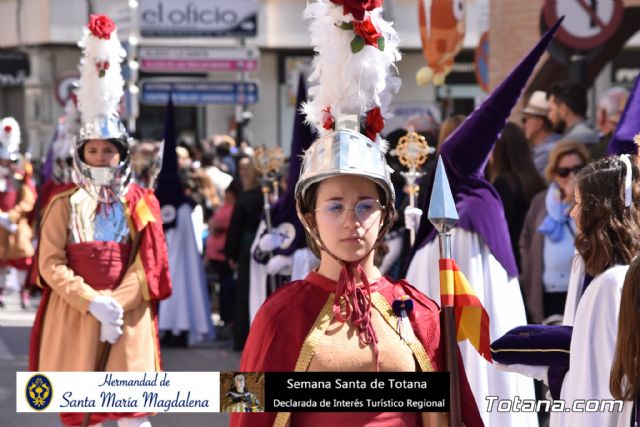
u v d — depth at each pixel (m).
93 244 7.61
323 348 3.99
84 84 7.79
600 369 5.03
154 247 7.75
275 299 4.13
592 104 17.84
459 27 12.70
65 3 29.52
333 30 4.24
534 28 14.77
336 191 4.06
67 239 7.65
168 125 13.60
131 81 21.94
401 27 26.41
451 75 29.34
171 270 13.59
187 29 21.66
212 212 16.62
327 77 4.25
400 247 8.76
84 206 7.69
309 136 9.88
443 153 7.17
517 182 8.89
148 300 7.69
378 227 4.10
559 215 8.64
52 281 7.48
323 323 4.03
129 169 7.84
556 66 14.27
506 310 7.07
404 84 28.89
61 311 7.57
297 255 10.75
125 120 24.52
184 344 13.77
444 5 12.61
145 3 21.52
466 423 4.14
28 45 29.97
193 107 31.77
